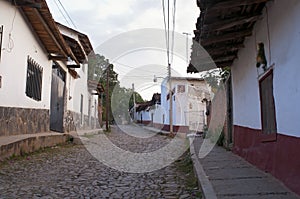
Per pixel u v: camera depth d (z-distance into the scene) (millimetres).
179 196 4891
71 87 16719
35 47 10344
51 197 4645
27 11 8766
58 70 14797
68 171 6801
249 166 6418
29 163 7250
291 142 4266
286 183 4473
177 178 6434
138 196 4891
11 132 8422
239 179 5082
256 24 5867
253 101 6492
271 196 4000
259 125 6047
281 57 4605
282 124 4637
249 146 6934
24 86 9367
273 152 5141
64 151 10188
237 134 8375
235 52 7789
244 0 4500
